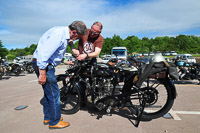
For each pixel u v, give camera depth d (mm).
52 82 2465
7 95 4836
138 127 2525
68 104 3564
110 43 66188
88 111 3234
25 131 2514
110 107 2693
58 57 2490
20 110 3412
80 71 3025
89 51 3338
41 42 2344
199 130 2391
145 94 2650
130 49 78625
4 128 2629
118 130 2449
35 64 2553
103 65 2865
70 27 2406
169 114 2975
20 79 8328
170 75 2395
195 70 5465
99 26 3035
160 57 2514
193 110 3160
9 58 76062
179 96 4137
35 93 4934
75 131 2461
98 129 2498
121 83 2924
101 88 2861
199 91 4668
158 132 2365
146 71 2520
